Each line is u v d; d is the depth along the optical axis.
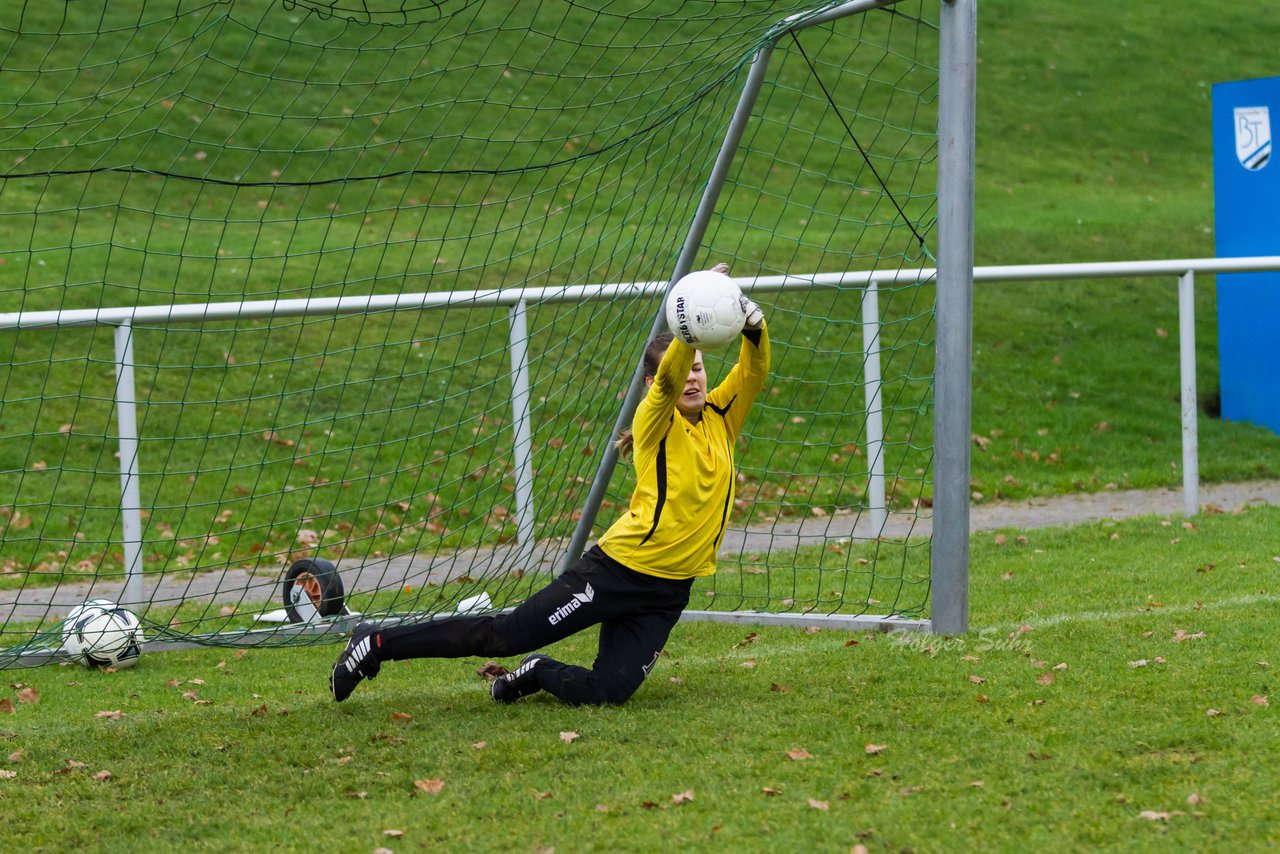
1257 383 41.34
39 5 54.03
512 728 15.65
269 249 51.00
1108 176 72.69
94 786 14.27
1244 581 22.56
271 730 16.12
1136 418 41.75
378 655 16.53
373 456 36.31
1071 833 11.66
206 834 12.77
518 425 24.66
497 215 55.28
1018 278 28.72
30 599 26.12
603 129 23.34
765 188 62.16
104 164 56.81
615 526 16.36
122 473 22.66
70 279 45.03
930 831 11.82
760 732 14.94
